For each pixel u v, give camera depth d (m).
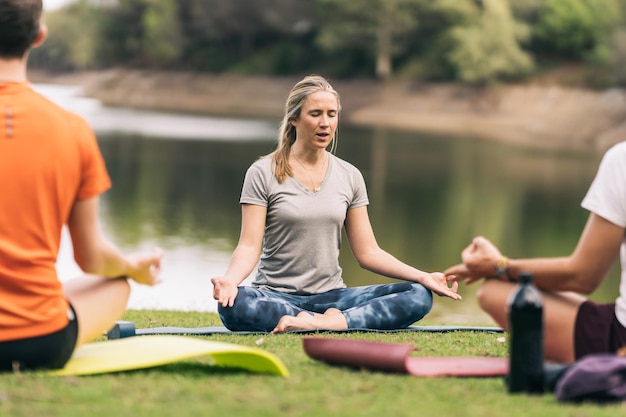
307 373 4.43
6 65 4.18
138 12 123.50
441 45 92.12
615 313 4.30
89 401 3.76
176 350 4.38
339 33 97.25
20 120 4.10
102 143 53.91
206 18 110.56
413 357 4.96
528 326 3.95
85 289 4.41
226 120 82.69
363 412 3.64
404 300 6.52
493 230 26.00
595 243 4.20
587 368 3.79
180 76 112.12
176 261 18.19
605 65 80.88
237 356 4.43
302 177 6.95
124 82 114.25
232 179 38.06
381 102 92.56
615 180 4.16
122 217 25.70
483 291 4.47
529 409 3.69
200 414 3.58
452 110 86.50
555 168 48.03
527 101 83.00
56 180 4.12
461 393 3.98
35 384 3.98
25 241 4.11
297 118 6.98
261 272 7.04
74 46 132.75
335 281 7.00
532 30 89.06
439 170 45.31
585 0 87.19
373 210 29.97
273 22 108.44
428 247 22.50
